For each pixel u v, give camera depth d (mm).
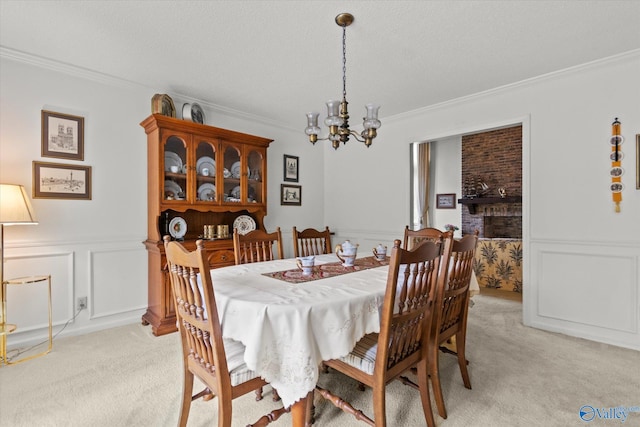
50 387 1805
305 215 4430
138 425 1494
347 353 1247
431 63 2484
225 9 1819
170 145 2854
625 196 2398
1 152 2264
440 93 3113
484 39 2139
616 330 2428
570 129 2633
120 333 2617
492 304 3555
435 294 1479
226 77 2740
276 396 1691
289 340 1158
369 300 1344
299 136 4371
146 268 2957
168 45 2217
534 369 2037
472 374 1978
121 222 2814
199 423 1516
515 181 5688
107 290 2734
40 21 1931
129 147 2863
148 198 2904
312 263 1786
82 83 2613
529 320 2846
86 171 2629
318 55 2355
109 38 2127
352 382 1873
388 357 1288
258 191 3504
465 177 6301
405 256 1216
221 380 1156
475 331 2711
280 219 4133
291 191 4254
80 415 1560
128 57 2389
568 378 1921
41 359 2143
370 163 4129
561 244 2680
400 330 1327
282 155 4168
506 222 5902
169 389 1796
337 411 1606
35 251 2391
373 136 1945
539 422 1516
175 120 2756
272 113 3736
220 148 3121
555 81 2699
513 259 4168
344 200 4434
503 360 2166
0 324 2102
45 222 2438
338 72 2643
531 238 2836
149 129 2809
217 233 3309
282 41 2162
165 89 2994
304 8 1810
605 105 2471
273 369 1173
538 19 1911
